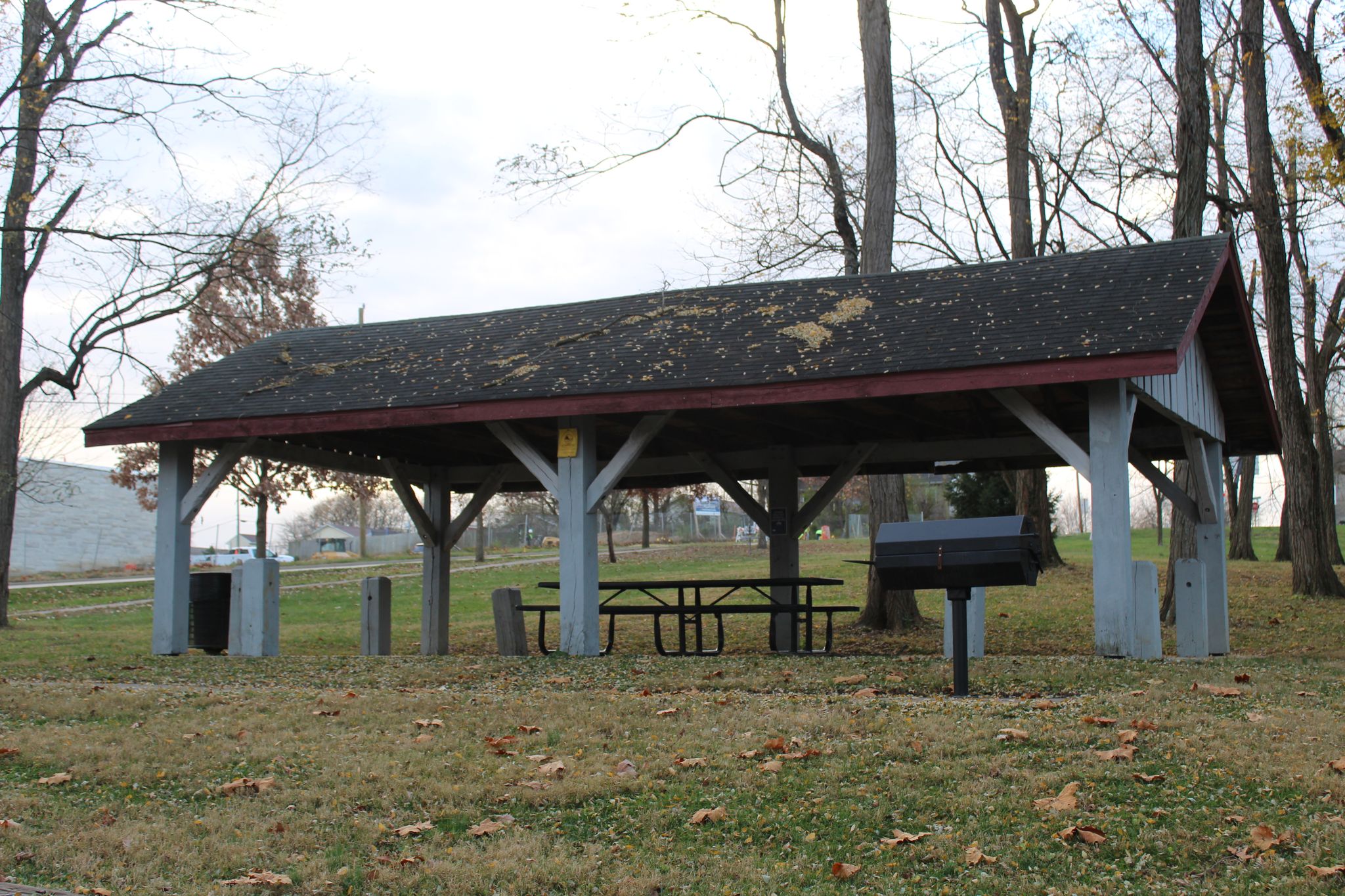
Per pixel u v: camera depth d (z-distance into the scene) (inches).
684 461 597.0
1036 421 372.2
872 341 407.5
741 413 472.1
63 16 674.2
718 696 311.0
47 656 550.3
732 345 438.3
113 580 1472.7
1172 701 278.5
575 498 436.1
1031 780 209.5
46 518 1793.8
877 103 663.8
